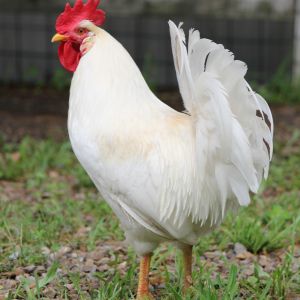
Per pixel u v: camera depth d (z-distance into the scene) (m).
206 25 17.33
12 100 15.70
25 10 17.33
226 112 5.15
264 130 5.51
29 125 13.41
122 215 5.86
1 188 9.91
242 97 5.28
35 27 17.45
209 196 5.71
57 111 14.73
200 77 5.32
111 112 5.74
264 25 17.20
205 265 7.01
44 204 9.07
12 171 10.49
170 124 5.76
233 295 5.95
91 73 5.88
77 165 11.00
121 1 17.31
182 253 6.41
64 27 6.15
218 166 5.47
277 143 12.40
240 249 7.61
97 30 6.04
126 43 17.56
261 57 17.38
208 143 5.42
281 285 6.34
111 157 5.63
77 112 5.90
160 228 5.80
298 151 11.96
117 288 6.27
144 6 17.25
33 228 8.02
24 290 6.37
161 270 6.95
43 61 17.59
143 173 5.57
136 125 5.70
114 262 7.02
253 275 6.72
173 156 5.62
